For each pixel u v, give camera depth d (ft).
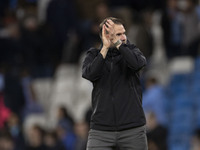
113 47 69.26
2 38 202.28
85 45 195.42
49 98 202.28
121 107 68.08
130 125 67.77
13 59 201.98
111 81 68.49
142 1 202.59
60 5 201.26
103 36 68.39
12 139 163.84
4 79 190.70
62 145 156.66
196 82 190.19
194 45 194.18
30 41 202.08
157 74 193.26
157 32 209.87
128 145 68.08
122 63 68.80
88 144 68.95
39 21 209.97
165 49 198.59
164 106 182.80
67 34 202.49
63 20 201.77
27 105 191.01
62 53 205.77
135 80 69.21
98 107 68.49
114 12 182.29
